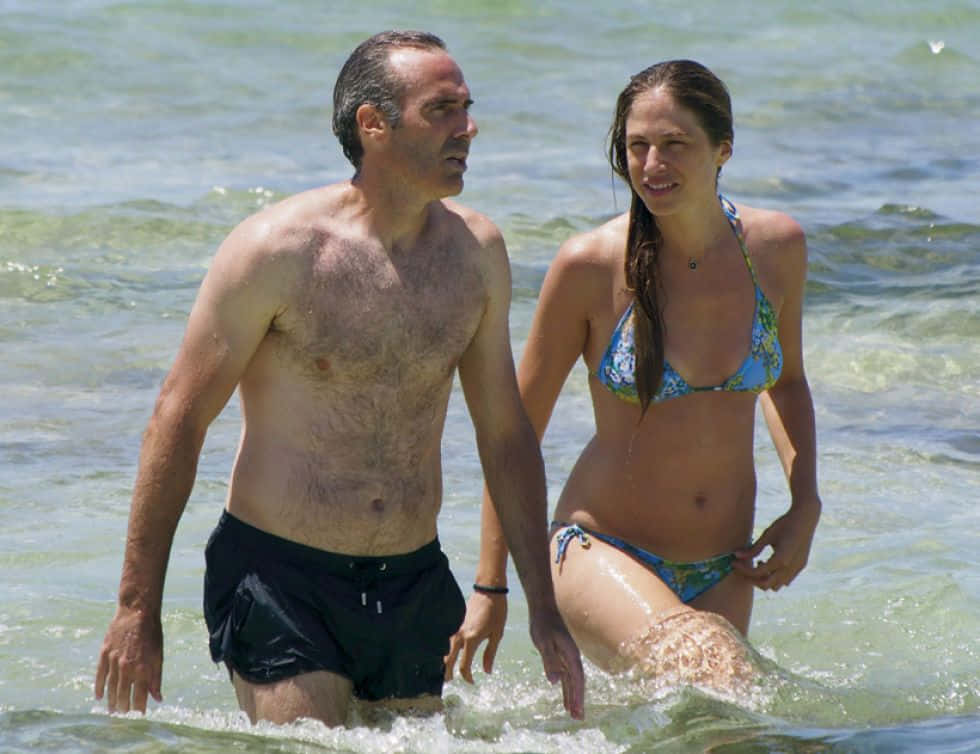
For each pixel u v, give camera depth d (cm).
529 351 1606
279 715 1302
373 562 1335
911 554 2009
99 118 4972
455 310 1338
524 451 1404
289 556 1317
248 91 5419
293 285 1287
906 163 4912
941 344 3053
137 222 3703
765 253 1591
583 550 1576
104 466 2295
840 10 7075
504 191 4212
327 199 1323
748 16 6962
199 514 2098
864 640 1728
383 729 1378
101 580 1853
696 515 1576
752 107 5712
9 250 3434
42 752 1300
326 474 1320
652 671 1487
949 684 1595
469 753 1329
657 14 6844
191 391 1285
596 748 1370
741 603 1599
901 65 6438
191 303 3188
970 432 2595
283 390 1318
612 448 1594
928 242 3781
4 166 4262
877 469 2381
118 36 5834
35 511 2086
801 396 1650
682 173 1505
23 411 2536
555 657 1361
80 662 1606
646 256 1543
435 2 6644
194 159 4522
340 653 1329
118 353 2858
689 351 1560
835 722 1460
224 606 1336
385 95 1286
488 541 1539
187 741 1322
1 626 1689
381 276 1309
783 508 2188
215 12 6222
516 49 6250
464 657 1543
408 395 1333
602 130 5147
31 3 6072
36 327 2983
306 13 6391
